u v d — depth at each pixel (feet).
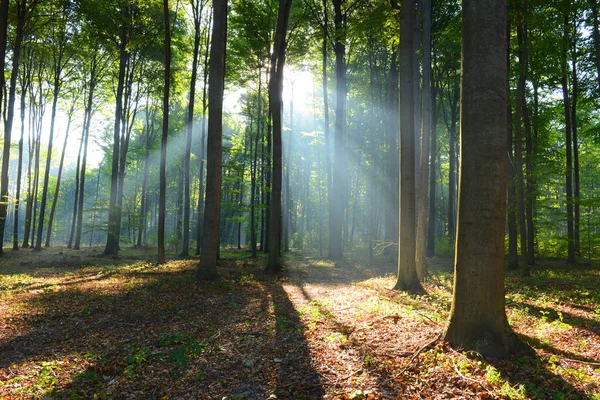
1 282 39.63
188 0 69.26
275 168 51.39
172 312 28.19
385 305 27.61
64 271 50.90
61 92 100.58
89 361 19.01
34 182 112.47
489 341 16.22
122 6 73.51
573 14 58.08
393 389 14.20
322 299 32.12
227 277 44.60
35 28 73.72
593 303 27.61
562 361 15.69
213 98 41.45
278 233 52.19
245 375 16.57
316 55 89.04
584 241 81.20
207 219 42.06
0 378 16.93
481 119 16.49
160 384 16.29
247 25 73.41
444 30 69.31
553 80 70.18
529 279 42.19
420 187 41.27
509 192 53.16
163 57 88.84
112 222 73.72
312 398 14.05
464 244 16.92
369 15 38.45
